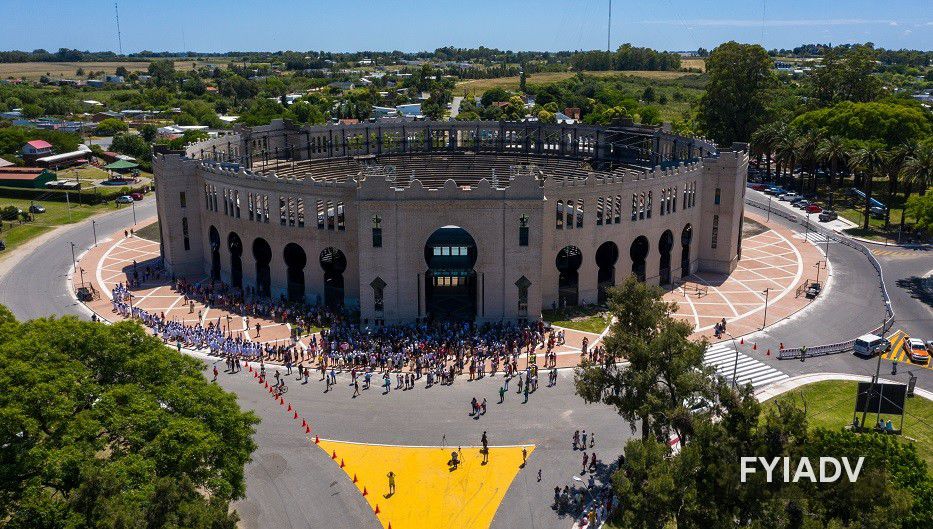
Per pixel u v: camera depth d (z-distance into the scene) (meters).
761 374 90.81
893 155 151.75
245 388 87.38
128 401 54.69
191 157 139.12
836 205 181.12
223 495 52.78
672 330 64.56
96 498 45.88
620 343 66.81
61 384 52.06
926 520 50.59
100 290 124.31
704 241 133.38
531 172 110.12
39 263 140.38
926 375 90.12
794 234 158.12
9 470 47.38
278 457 72.62
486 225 102.69
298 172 145.38
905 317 109.81
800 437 52.97
